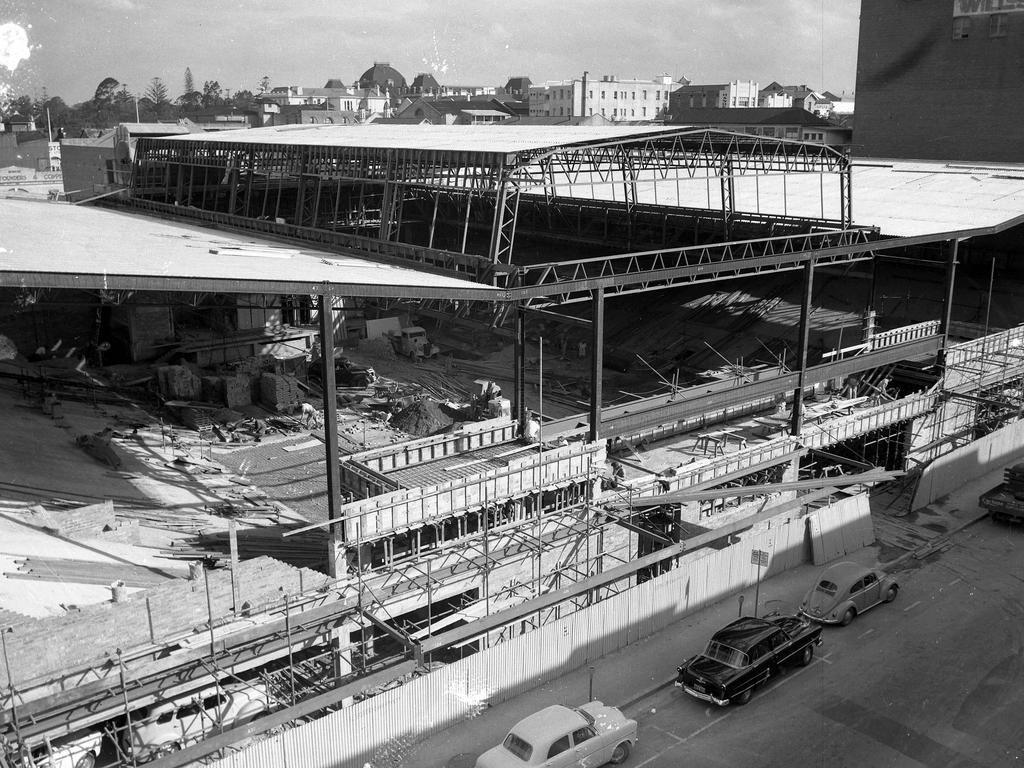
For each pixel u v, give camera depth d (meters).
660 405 39.06
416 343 67.50
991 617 31.88
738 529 34.75
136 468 39.81
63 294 57.06
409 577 29.48
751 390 42.06
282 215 73.69
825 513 36.34
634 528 34.09
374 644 30.03
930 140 87.81
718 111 148.25
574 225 77.88
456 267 39.16
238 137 60.78
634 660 29.22
